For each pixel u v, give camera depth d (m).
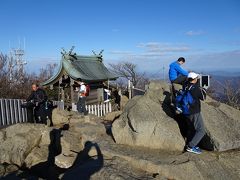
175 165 4.13
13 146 5.80
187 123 5.00
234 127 5.09
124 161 4.47
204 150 4.82
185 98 4.52
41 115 8.52
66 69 13.45
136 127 5.00
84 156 5.12
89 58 15.41
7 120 8.64
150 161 4.27
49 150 5.99
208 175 4.18
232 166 4.47
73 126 7.38
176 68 5.53
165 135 4.84
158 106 5.35
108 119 9.51
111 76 15.01
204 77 5.77
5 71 14.50
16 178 4.55
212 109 5.35
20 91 14.58
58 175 4.98
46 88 15.12
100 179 3.97
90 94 13.97
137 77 22.77
